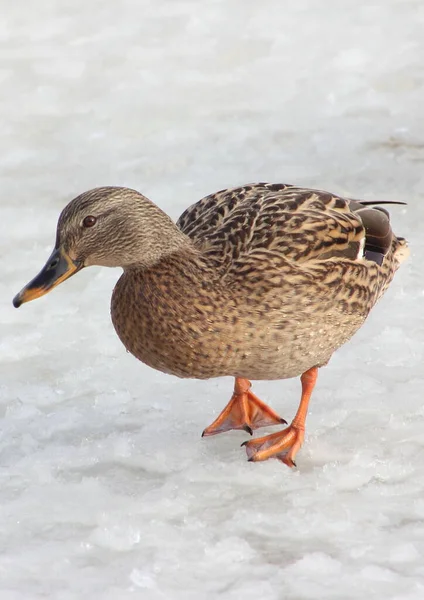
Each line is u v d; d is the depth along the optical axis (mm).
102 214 9406
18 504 9273
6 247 14117
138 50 20281
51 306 12820
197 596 7926
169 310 9383
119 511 9094
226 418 10586
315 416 10445
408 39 20156
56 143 17203
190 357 9508
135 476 9727
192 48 20266
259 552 8469
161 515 9062
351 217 10344
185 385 11344
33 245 14141
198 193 15297
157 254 9422
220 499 9250
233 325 9391
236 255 9625
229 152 16594
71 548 8625
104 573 8273
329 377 11070
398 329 11750
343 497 9156
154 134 17312
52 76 19375
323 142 16734
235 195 10500
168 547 8578
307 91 18438
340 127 17203
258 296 9422
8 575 8273
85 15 22141
